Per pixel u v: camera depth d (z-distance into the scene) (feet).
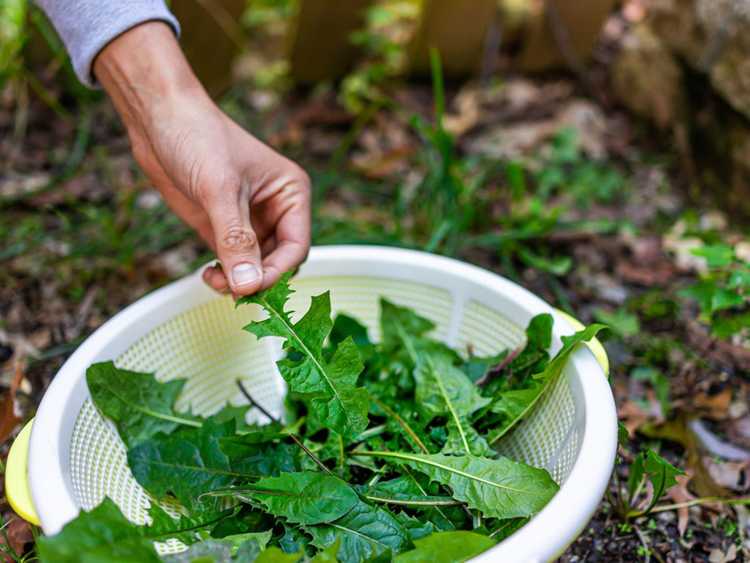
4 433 1.84
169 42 1.85
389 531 1.57
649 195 2.99
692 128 3.06
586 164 3.12
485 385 1.87
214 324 1.97
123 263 2.54
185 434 1.75
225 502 1.72
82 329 2.41
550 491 1.57
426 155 3.01
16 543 1.85
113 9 1.82
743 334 2.39
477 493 1.62
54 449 1.53
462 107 3.48
